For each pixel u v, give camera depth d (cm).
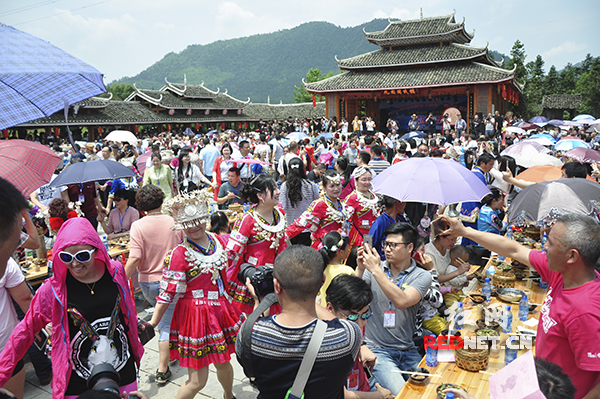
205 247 334
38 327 263
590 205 356
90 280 266
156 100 3794
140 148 1738
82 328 266
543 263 281
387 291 307
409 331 346
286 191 561
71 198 729
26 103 216
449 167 445
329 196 481
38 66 188
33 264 530
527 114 5256
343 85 3419
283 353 182
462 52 3266
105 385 193
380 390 276
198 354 316
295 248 200
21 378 302
